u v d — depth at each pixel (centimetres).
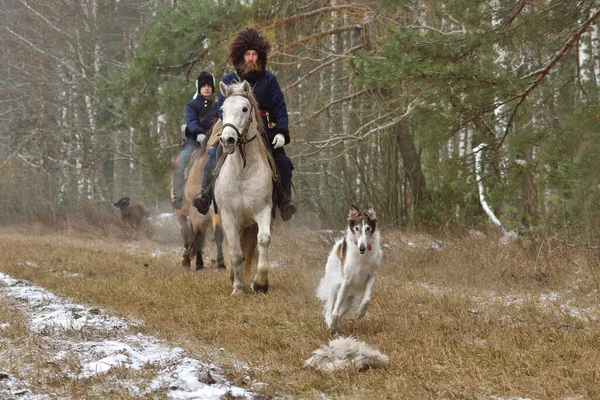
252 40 1049
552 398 559
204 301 953
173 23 2189
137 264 1423
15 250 1666
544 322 815
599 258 1143
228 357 683
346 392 582
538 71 1316
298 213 2312
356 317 820
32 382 582
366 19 2023
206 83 1340
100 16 3716
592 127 1122
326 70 2853
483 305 947
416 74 1254
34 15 3747
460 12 1320
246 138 991
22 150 3650
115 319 851
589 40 1702
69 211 3291
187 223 1402
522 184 1343
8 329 766
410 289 1043
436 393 567
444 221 1784
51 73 3662
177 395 557
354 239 771
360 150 2111
